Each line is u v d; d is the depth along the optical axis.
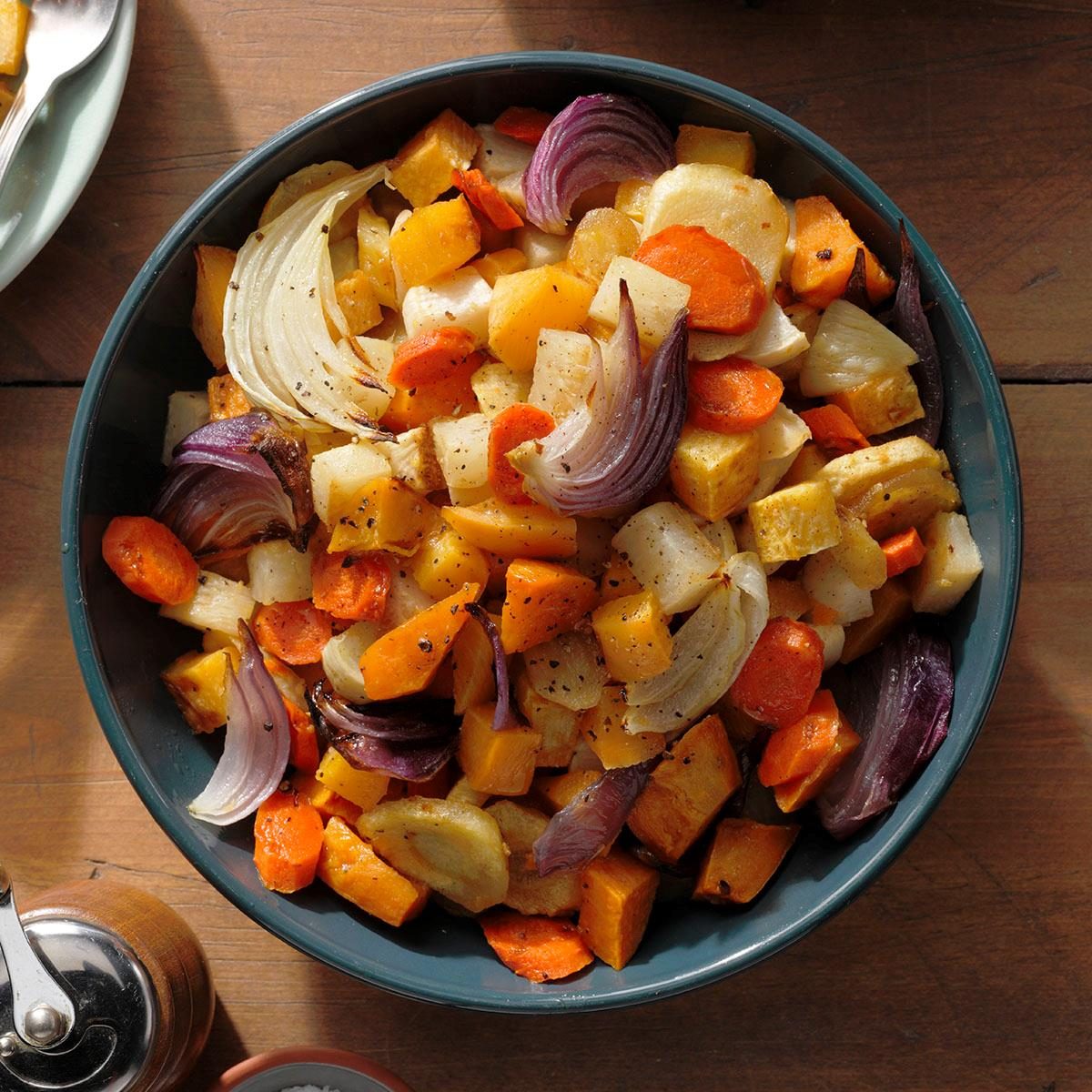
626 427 0.77
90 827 0.87
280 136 0.80
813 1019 0.87
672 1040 0.87
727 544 0.79
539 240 0.82
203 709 0.82
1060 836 0.86
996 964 0.86
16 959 0.82
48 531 0.88
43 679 0.88
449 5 0.88
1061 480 0.87
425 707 0.80
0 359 0.88
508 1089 0.86
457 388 0.81
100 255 0.88
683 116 0.81
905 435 0.81
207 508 0.81
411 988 0.79
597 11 0.88
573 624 0.79
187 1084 0.87
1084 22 0.87
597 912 0.80
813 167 0.81
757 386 0.78
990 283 0.87
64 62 0.86
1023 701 0.87
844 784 0.81
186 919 0.87
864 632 0.81
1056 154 0.87
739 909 0.82
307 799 0.81
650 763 0.80
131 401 0.82
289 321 0.80
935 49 0.87
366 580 0.80
